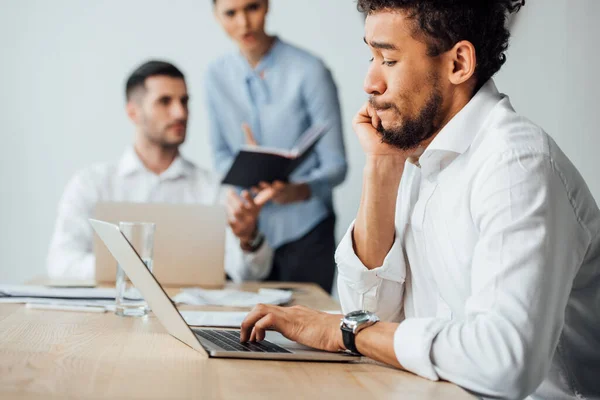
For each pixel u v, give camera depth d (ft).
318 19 13.60
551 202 3.75
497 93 4.50
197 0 13.61
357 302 4.90
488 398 3.34
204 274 7.53
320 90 13.46
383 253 4.84
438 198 4.50
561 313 3.62
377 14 4.28
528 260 3.56
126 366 3.38
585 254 4.14
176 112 11.04
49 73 13.67
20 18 13.62
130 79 11.07
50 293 5.92
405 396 3.02
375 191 4.80
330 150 13.34
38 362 3.40
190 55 13.66
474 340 3.36
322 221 13.15
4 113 13.64
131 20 13.67
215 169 13.65
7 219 13.66
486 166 3.99
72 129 13.70
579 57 10.85
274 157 9.50
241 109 13.57
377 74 4.37
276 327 4.04
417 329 3.51
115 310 5.22
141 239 5.32
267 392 2.97
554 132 11.31
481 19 4.28
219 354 3.65
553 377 4.50
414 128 4.35
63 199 10.39
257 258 9.16
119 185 10.74
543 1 11.32
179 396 2.84
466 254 4.30
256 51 13.43
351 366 3.62
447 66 4.30
